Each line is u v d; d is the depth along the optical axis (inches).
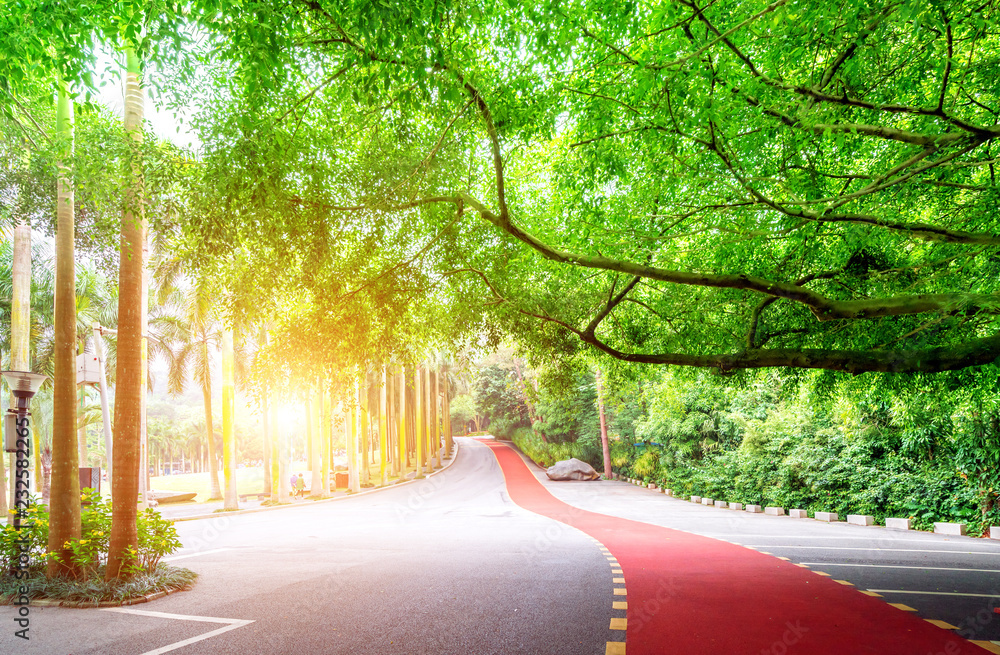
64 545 338.6
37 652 229.5
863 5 187.2
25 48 197.3
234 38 191.6
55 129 344.2
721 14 228.2
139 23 188.4
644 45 245.4
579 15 235.6
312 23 209.2
